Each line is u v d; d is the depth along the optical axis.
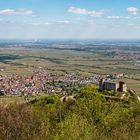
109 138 49.19
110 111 61.12
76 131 45.78
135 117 57.50
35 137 44.84
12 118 46.41
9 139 44.34
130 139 49.12
